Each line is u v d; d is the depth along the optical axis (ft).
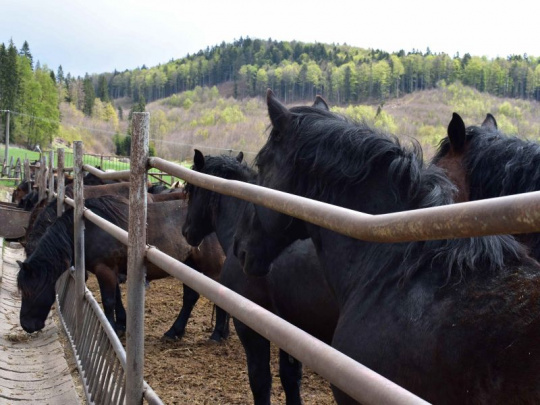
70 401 13.74
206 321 22.67
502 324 4.58
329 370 3.75
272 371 17.01
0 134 192.03
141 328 8.61
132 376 8.60
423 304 5.24
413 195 6.31
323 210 4.34
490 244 5.16
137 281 8.55
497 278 5.00
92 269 19.38
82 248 15.85
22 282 18.79
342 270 6.71
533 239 7.29
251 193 5.43
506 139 8.88
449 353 4.75
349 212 4.12
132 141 8.51
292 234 8.07
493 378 4.42
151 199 23.49
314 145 7.16
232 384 15.79
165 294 27.12
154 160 8.25
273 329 4.48
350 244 6.63
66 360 16.61
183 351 18.90
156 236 19.43
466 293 5.00
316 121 7.36
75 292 16.57
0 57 209.15
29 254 22.12
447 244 5.40
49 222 22.45
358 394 3.45
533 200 2.64
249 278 11.27
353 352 5.77
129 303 8.60
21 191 55.01
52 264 18.80
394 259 5.97
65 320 19.54
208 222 14.66
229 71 480.23
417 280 5.46
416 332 5.12
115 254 19.16
